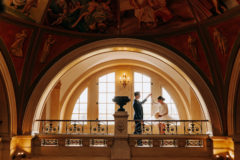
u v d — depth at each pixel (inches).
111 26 390.9
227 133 366.6
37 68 382.9
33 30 369.4
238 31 340.8
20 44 365.4
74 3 367.6
